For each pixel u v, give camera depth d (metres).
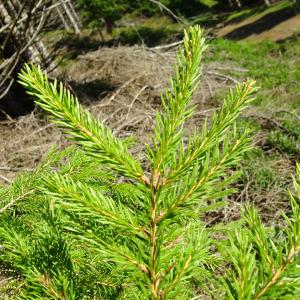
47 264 0.25
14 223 0.32
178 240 0.23
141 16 7.73
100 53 2.68
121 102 1.91
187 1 7.76
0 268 0.35
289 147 1.47
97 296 0.27
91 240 0.20
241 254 0.18
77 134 0.19
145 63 2.42
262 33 5.31
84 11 5.79
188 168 0.19
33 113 2.04
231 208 1.05
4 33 2.00
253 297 0.17
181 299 0.21
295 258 0.17
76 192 0.19
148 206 0.19
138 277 0.20
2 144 1.70
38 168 0.40
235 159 0.19
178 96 0.19
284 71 2.58
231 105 0.19
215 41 3.84
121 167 0.19
